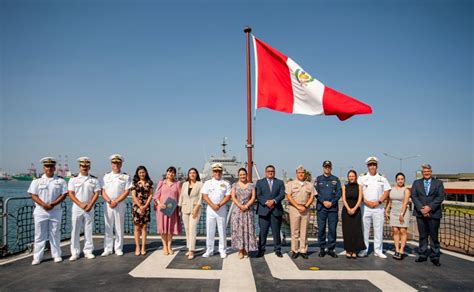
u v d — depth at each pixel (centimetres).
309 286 500
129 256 680
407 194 673
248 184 684
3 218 681
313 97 783
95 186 671
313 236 1088
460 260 676
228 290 478
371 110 770
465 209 2895
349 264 632
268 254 709
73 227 648
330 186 693
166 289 479
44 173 642
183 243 838
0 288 480
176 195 700
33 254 660
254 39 809
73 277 534
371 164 707
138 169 705
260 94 794
